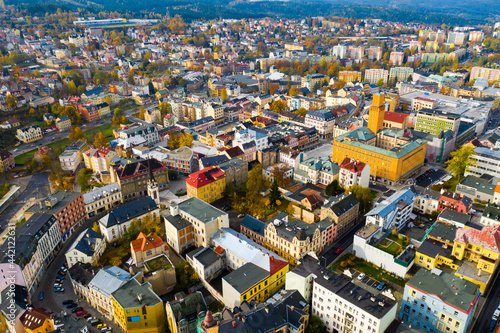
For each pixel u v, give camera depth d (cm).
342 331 16862
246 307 16388
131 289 18125
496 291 18988
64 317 17438
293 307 16512
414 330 15550
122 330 17812
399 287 19625
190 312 16988
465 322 15588
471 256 19638
